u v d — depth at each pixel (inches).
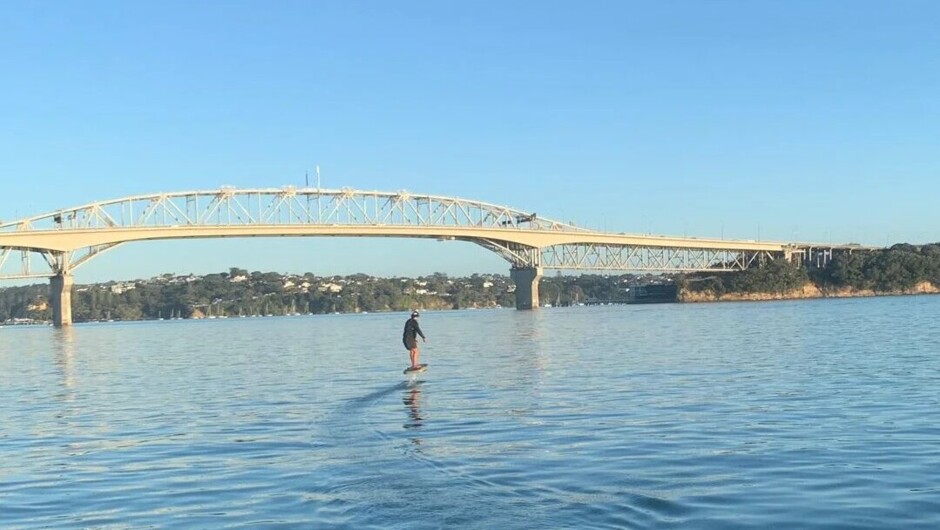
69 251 6688.0
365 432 847.1
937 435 756.6
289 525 515.5
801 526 490.0
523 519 510.0
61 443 870.4
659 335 2842.0
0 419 1092.5
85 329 7121.1
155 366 2110.0
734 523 498.3
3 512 579.5
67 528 535.2
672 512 522.0
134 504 590.2
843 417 871.1
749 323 3668.8
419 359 1953.7
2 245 6284.5
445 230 7864.2
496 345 2491.4
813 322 3528.5
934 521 492.4
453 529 491.8
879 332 2568.9
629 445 743.1
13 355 3004.4
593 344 2396.7
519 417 927.0
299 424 933.2
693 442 751.7
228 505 573.6
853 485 579.5
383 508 541.3
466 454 713.6
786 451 701.3
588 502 547.2
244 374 1717.5
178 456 766.5
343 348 2650.1
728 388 1161.4
